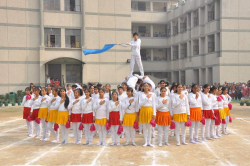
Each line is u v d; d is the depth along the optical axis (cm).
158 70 3803
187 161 609
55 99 845
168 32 3769
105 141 860
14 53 2473
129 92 773
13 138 914
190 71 3133
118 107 786
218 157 642
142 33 3750
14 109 1870
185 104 788
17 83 2486
